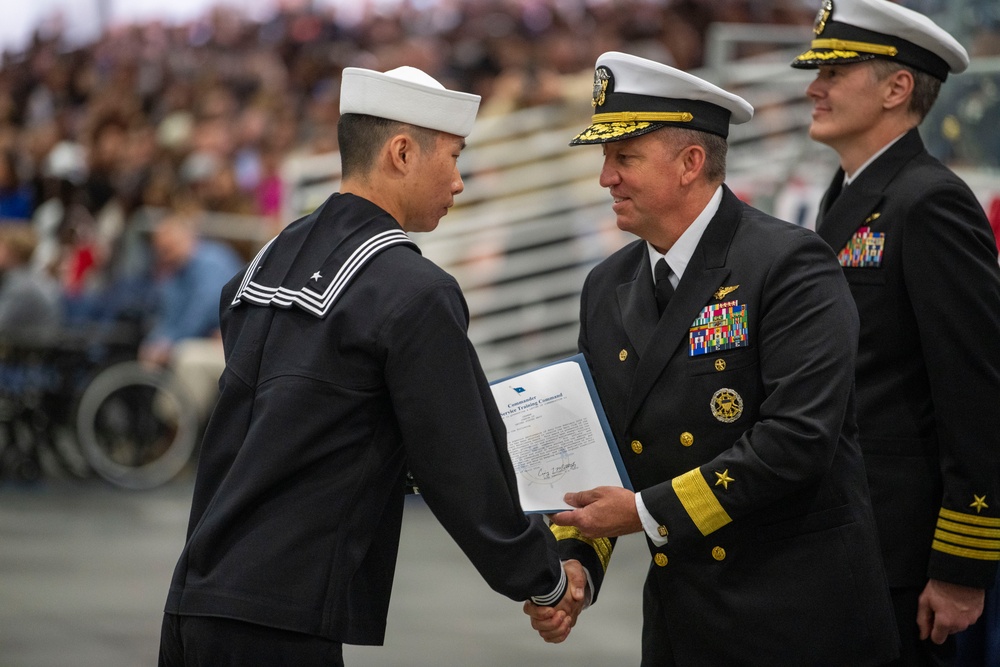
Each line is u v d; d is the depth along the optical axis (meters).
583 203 22.81
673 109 6.96
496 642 13.58
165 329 22.75
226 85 31.70
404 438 6.55
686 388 6.95
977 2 12.62
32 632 13.62
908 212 7.49
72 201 26.27
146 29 35.22
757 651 6.82
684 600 7.05
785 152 20.95
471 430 6.52
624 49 28.25
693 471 6.75
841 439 6.92
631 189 7.07
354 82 6.91
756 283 6.84
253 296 6.93
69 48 35.41
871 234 7.66
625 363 7.25
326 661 6.44
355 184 6.98
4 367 22.23
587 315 7.67
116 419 22.08
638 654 13.20
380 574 6.73
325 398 6.50
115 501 21.05
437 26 32.16
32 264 24.73
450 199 7.06
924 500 7.55
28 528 18.86
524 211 22.67
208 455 6.81
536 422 7.27
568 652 13.27
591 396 7.19
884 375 7.65
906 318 7.55
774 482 6.54
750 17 28.66
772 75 21.69
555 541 7.18
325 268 6.72
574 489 7.18
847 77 7.80
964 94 12.12
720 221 7.07
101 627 13.89
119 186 26.55
